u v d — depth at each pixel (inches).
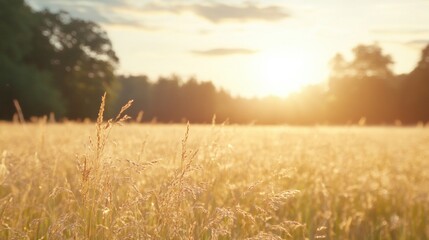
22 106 2384.4
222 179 222.1
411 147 594.2
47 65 3006.9
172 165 203.0
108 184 150.6
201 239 162.2
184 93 4264.3
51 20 3088.1
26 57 2930.6
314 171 341.1
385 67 3988.7
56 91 2696.9
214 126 210.2
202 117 4175.7
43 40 2997.0
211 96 4183.1
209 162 204.1
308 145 450.6
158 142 329.4
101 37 3216.0
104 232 147.1
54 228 143.4
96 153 149.0
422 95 3572.8
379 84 3846.0
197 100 4212.6
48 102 2481.5
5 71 2331.4
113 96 3284.9
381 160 453.7
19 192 204.1
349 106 3826.3
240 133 506.0
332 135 685.3
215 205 203.6
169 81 4320.9
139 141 323.6
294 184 287.7
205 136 225.8
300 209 254.2
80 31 3127.5
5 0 2381.9
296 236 206.2
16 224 173.0
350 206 269.9
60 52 3080.7
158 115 4293.8
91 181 149.5
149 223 166.9
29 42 2810.0
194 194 149.3
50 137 452.8
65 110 2628.0
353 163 390.9
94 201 149.7
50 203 197.8
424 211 282.8
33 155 235.8
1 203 177.0
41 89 2469.2
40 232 174.4
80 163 149.6
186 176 149.6
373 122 3782.0
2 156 210.1
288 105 3592.5
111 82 3282.5
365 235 233.9
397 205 291.0
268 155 328.8
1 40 2347.4
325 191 258.2
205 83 4215.1
